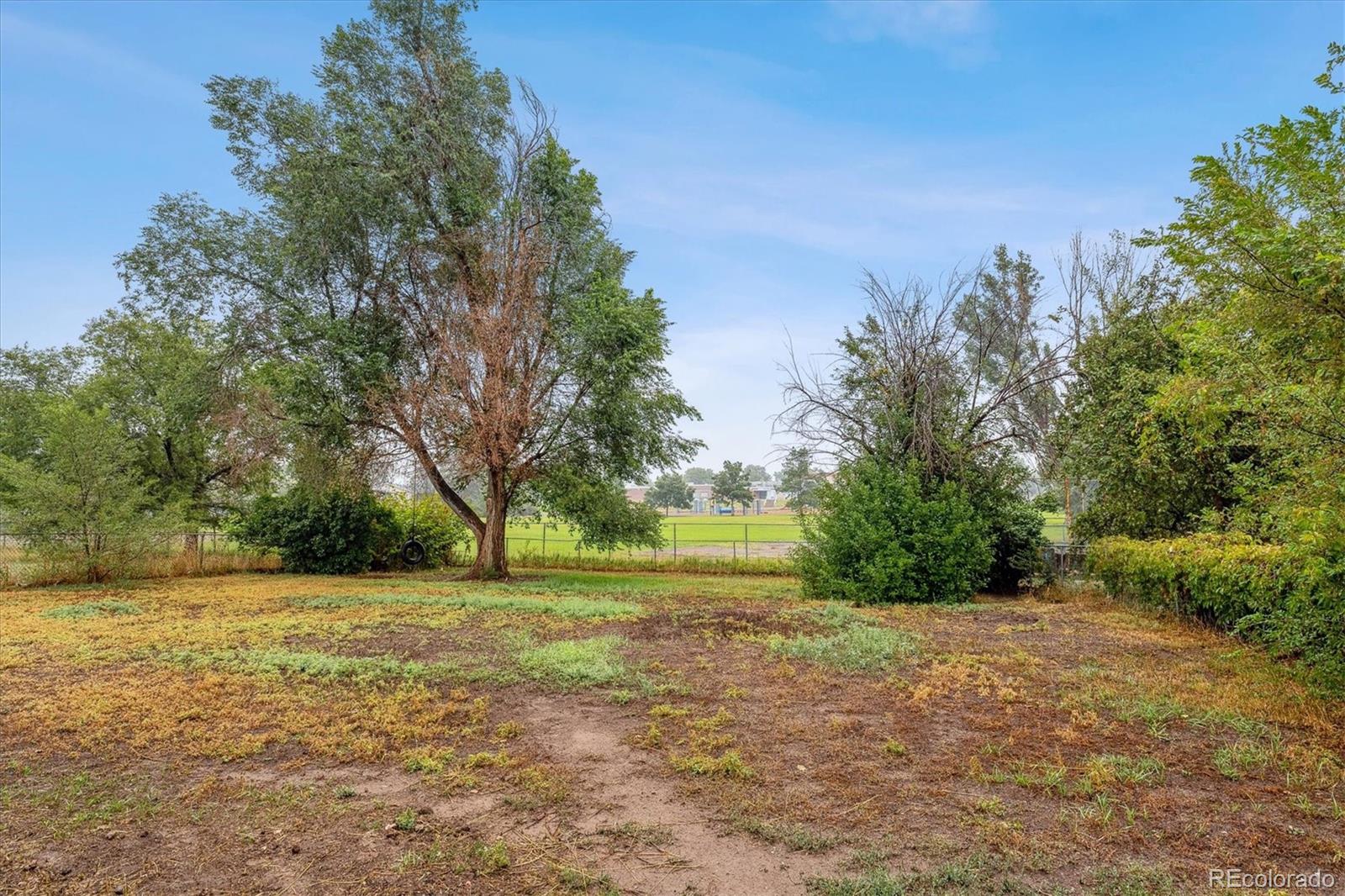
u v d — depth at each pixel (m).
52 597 13.62
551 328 16.61
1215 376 5.12
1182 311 10.53
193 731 5.33
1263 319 4.44
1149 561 10.48
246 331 17.27
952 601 12.34
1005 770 4.55
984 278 17.36
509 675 6.92
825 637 8.64
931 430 13.61
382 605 12.27
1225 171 4.59
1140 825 3.77
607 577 19.23
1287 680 6.43
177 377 19.91
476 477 17.55
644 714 5.77
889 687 6.52
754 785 4.35
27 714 5.77
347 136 15.48
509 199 16.59
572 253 17.47
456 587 15.98
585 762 4.76
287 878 3.32
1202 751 4.84
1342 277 3.95
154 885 3.27
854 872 3.35
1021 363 15.74
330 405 15.70
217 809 4.07
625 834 3.74
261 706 5.98
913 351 13.79
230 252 17.77
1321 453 4.84
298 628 9.77
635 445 17.47
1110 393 11.93
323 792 4.29
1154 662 7.42
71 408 16.06
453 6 17.12
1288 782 4.28
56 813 4.04
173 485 21.33
